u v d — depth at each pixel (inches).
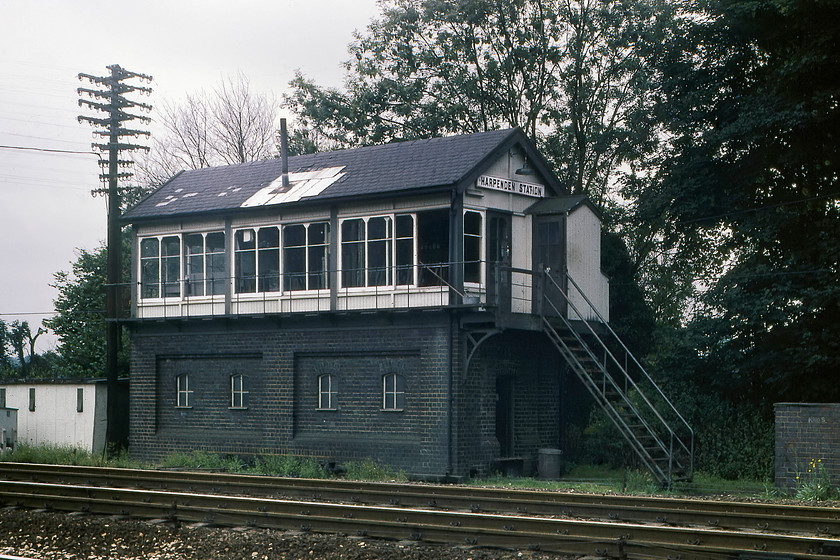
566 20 1343.5
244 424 1041.5
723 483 864.9
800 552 440.1
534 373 1016.2
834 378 957.2
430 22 1380.4
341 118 1445.6
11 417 1237.1
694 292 1151.6
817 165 1021.2
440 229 925.8
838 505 642.2
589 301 959.0
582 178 1368.1
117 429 1181.7
